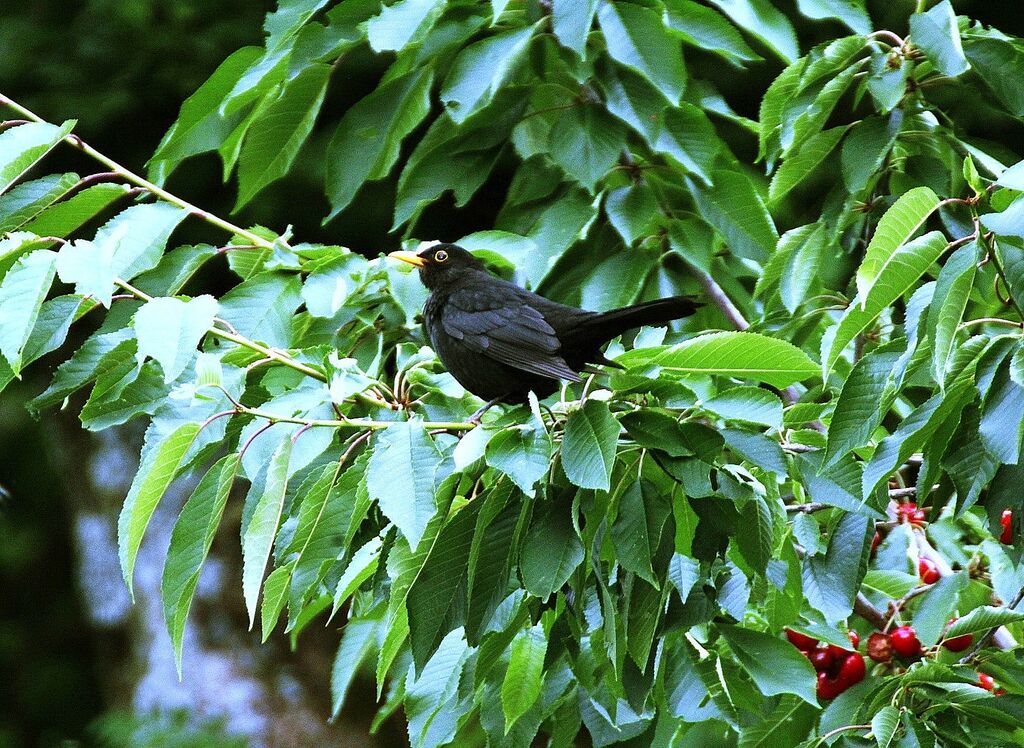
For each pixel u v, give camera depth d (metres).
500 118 8.47
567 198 8.38
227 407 6.16
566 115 8.24
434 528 5.75
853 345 8.55
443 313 8.20
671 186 8.93
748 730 7.18
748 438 5.86
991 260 5.65
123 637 19.31
